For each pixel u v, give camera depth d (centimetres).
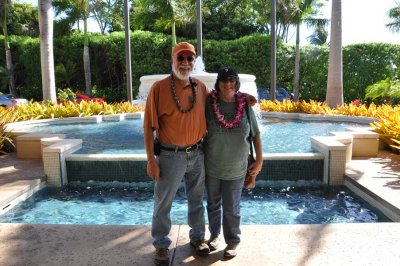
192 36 2338
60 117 997
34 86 2083
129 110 1119
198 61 941
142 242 250
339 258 228
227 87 216
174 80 213
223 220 234
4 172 470
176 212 368
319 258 228
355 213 359
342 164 442
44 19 1197
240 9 2466
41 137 555
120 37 1956
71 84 2152
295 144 584
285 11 1883
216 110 219
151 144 215
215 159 224
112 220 350
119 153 525
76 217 358
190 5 1941
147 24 2005
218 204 239
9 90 2227
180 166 217
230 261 226
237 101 221
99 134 745
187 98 212
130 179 464
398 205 325
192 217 236
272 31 1295
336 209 371
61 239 255
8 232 265
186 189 238
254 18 2467
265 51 1811
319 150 486
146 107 215
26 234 262
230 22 2450
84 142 637
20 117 944
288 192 430
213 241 242
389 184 392
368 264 221
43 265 222
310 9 1931
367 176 426
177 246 247
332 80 1204
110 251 238
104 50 2016
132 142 637
